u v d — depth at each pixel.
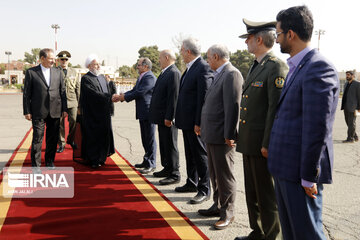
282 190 1.88
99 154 5.02
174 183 4.38
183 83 3.80
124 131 9.19
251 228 2.71
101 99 4.99
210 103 2.99
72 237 2.70
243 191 4.09
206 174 3.71
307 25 1.78
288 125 1.81
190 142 3.74
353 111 7.81
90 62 5.10
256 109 2.39
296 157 1.77
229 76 2.77
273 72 2.22
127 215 3.20
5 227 2.85
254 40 2.45
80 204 3.48
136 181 4.37
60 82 4.70
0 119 11.60
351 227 3.03
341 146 7.42
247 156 2.54
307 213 1.78
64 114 4.85
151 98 4.56
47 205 3.43
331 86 1.61
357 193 4.02
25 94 4.41
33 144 4.49
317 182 1.67
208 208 3.46
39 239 2.65
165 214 3.24
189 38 3.76
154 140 5.01
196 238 2.72
